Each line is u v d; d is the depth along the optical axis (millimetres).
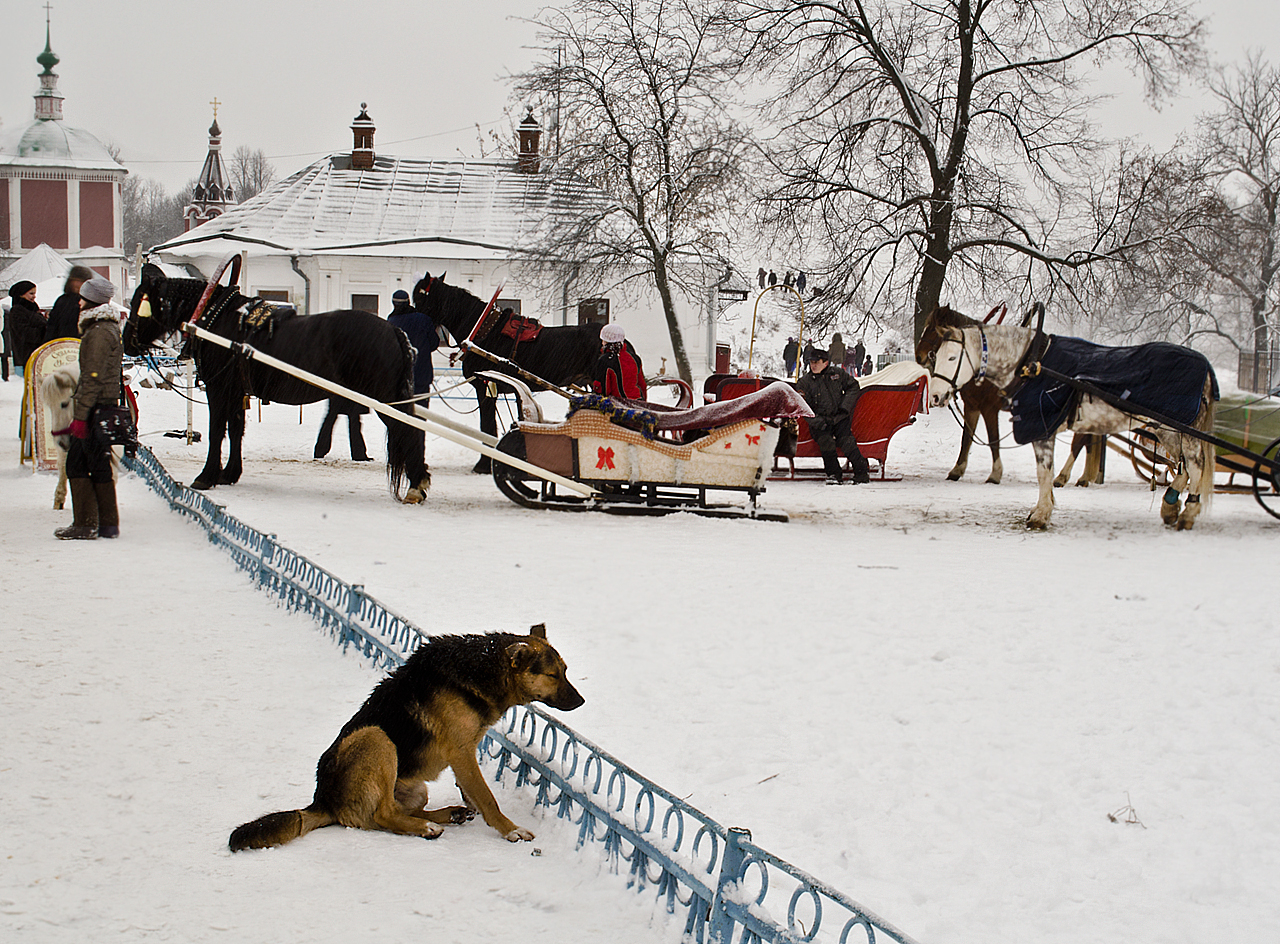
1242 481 17047
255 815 4102
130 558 8781
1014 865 3957
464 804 4320
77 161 71438
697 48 32594
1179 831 4277
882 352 48031
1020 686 6145
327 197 45375
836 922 3506
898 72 26828
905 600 8266
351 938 3250
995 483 16875
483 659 4066
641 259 35250
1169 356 12234
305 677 5805
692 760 4906
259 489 13484
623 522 12117
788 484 16469
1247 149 41844
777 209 27797
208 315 13016
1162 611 7992
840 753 5039
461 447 21031
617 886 3660
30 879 3545
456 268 42719
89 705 5266
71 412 10922
